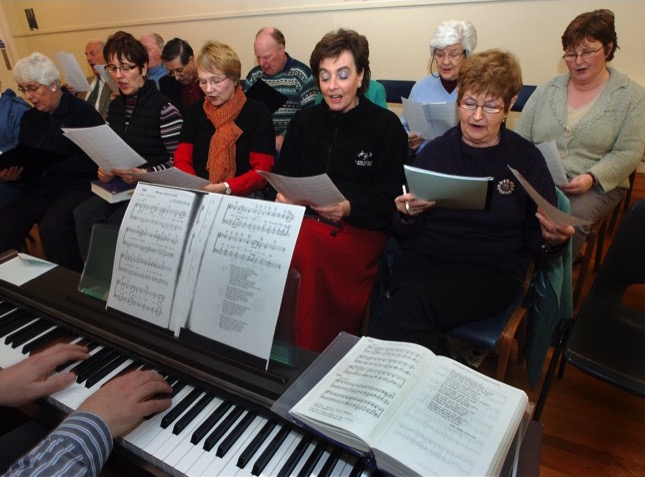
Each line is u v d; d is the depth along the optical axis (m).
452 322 1.36
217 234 0.78
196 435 0.72
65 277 1.10
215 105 2.06
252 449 0.69
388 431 0.59
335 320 1.70
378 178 1.75
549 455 1.41
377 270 1.80
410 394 0.65
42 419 0.92
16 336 0.97
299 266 1.56
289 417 0.67
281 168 1.96
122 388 0.74
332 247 1.66
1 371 0.81
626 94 1.96
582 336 1.32
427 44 3.29
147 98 2.25
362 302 1.71
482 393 0.65
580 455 1.41
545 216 1.27
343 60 1.67
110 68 2.20
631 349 1.27
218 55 1.92
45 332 0.98
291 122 1.95
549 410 1.59
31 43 5.45
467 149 1.49
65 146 2.41
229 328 0.76
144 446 0.72
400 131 1.76
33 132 2.48
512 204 1.45
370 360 0.73
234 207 0.78
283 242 0.72
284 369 0.76
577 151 2.07
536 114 2.22
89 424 0.67
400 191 1.71
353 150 1.79
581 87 2.07
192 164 2.20
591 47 1.92
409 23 3.29
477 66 1.36
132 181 2.01
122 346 0.86
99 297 0.98
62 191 2.44
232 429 0.73
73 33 5.10
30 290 1.05
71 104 2.42
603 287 1.43
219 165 2.04
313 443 0.70
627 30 2.68
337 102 1.73
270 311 0.73
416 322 1.35
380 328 1.40
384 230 1.76
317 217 1.78
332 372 0.73
